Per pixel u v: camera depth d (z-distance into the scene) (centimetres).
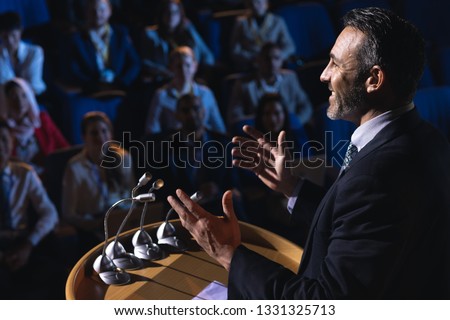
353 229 141
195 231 161
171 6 590
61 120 538
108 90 548
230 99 556
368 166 144
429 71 591
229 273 155
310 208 193
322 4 667
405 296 147
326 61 588
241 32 630
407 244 142
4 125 396
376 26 148
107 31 568
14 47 530
